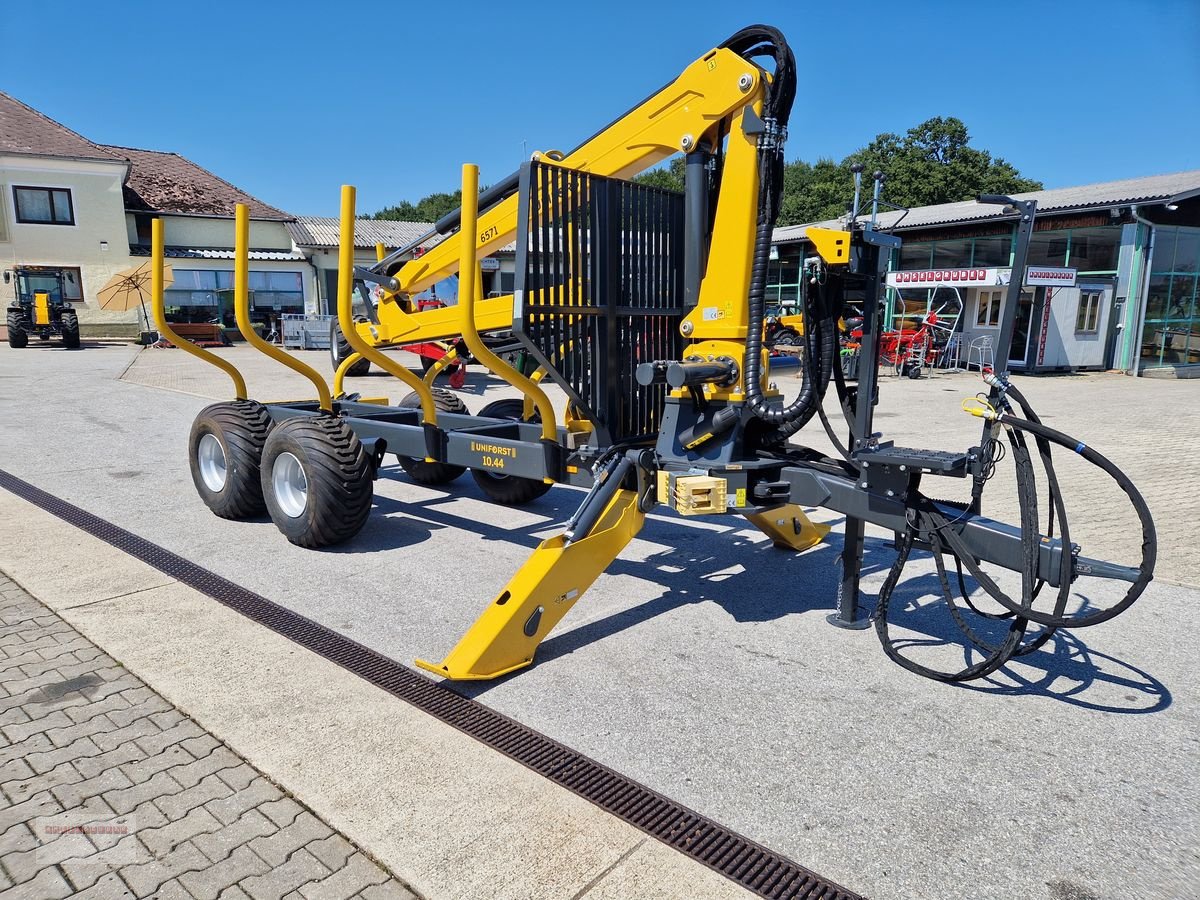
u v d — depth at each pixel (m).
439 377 15.01
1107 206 17.12
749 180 3.84
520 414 6.84
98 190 26.62
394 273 6.31
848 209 3.91
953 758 2.92
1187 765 2.89
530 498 6.39
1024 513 3.11
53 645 3.71
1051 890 2.27
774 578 4.79
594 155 4.45
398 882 2.26
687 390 4.05
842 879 2.31
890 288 19.98
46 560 4.85
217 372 17.28
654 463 4.05
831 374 3.80
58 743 2.91
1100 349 19.12
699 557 5.17
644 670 3.58
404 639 3.85
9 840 2.40
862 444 3.61
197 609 4.13
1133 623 4.17
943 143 45.84
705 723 3.14
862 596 4.54
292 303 29.47
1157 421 11.05
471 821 2.52
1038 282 16.44
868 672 3.59
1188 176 21.28
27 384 14.08
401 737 2.98
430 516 6.12
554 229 3.95
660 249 4.60
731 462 3.95
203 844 2.40
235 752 2.87
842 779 2.79
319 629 3.93
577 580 3.73
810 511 6.44
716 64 3.87
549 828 2.49
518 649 3.54
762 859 2.38
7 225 25.59
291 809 2.57
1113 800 2.69
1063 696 3.39
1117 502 6.50
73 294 26.81
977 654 3.79
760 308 3.84
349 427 5.39
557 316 4.03
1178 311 19.36
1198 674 3.61
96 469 7.44
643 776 2.79
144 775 2.73
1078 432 10.06
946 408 12.24
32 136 26.47
